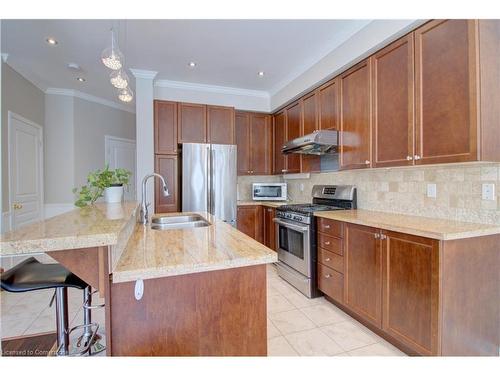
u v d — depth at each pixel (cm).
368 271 203
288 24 241
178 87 386
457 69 163
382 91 219
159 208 358
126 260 105
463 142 160
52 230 96
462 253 156
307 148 303
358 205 288
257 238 410
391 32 202
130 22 238
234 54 300
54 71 351
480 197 178
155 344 104
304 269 275
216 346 111
